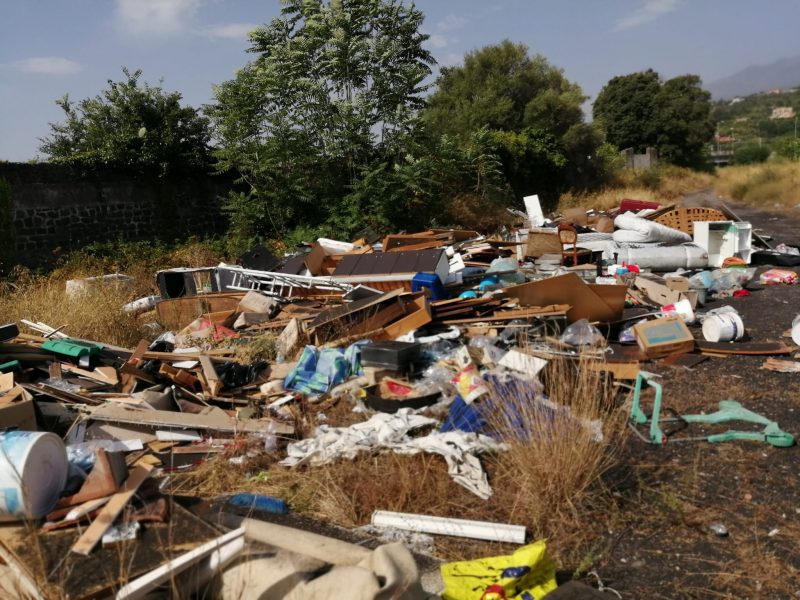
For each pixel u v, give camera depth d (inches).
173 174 641.6
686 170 1565.0
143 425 209.5
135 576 109.0
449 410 212.7
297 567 113.4
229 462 194.5
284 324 327.6
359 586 104.0
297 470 189.0
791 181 1055.6
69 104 661.9
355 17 700.7
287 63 653.9
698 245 494.0
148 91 641.6
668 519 159.3
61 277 493.4
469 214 724.7
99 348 275.4
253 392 256.5
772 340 306.0
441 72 778.2
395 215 650.8
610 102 1936.5
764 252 516.4
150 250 568.1
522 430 180.7
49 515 126.6
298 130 645.3
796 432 203.9
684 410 225.8
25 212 531.5
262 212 625.9
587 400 195.0
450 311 315.3
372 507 168.7
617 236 517.0
